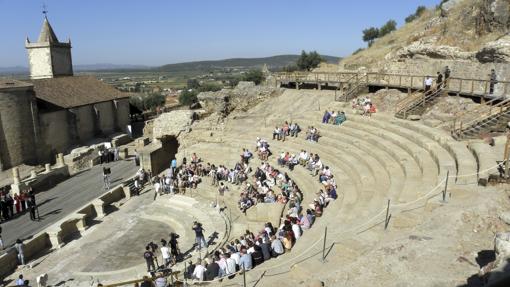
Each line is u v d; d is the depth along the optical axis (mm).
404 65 39406
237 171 32250
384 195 18984
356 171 24156
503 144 19516
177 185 34125
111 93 66125
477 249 11555
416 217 14336
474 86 29812
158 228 28656
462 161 18344
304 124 36281
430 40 38344
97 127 60750
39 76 66062
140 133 67438
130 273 22516
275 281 13953
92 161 46438
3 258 23172
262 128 39781
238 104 47125
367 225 15398
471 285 9391
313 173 27109
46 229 26672
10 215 31578
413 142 24578
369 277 11250
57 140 53312
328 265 13516
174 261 22859
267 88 47688
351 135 30422
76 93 59750
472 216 13172
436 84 29938
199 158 38125
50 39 65000
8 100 45406
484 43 32188
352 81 41938
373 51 55781
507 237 9477
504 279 6852
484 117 23250
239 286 14828
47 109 51719
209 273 18484
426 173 18812
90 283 21719
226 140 39375
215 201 30516
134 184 36062
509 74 26469
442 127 25141
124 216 30688
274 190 28172
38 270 23328
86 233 28078
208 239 25406
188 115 45219
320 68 58781
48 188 38469
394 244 12531
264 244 18641
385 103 34219
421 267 11117
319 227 18422
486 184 15273
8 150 45906
